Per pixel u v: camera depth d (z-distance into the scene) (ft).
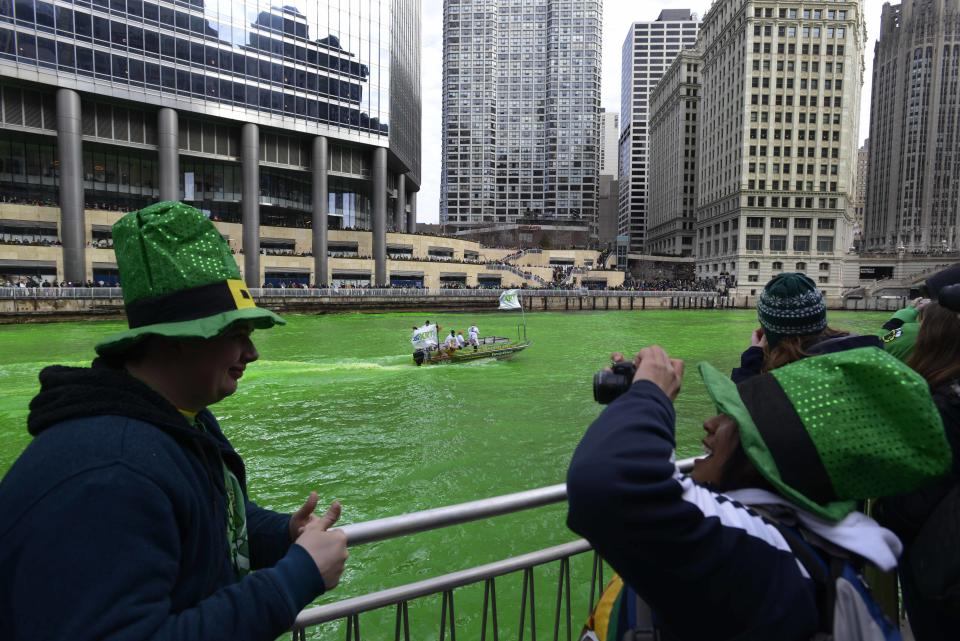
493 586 7.60
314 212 217.97
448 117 645.92
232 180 226.38
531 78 640.17
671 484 3.60
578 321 196.03
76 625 3.23
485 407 61.52
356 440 48.73
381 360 93.91
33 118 168.55
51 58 162.20
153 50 178.81
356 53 223.92
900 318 12.04
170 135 184.96
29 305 149.48
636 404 4.16
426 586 7.04
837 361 4.20
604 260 341.00
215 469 4.98
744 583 3.52
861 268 356.18
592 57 616.39
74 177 167.43
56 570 3.35
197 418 5.53
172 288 4.56
